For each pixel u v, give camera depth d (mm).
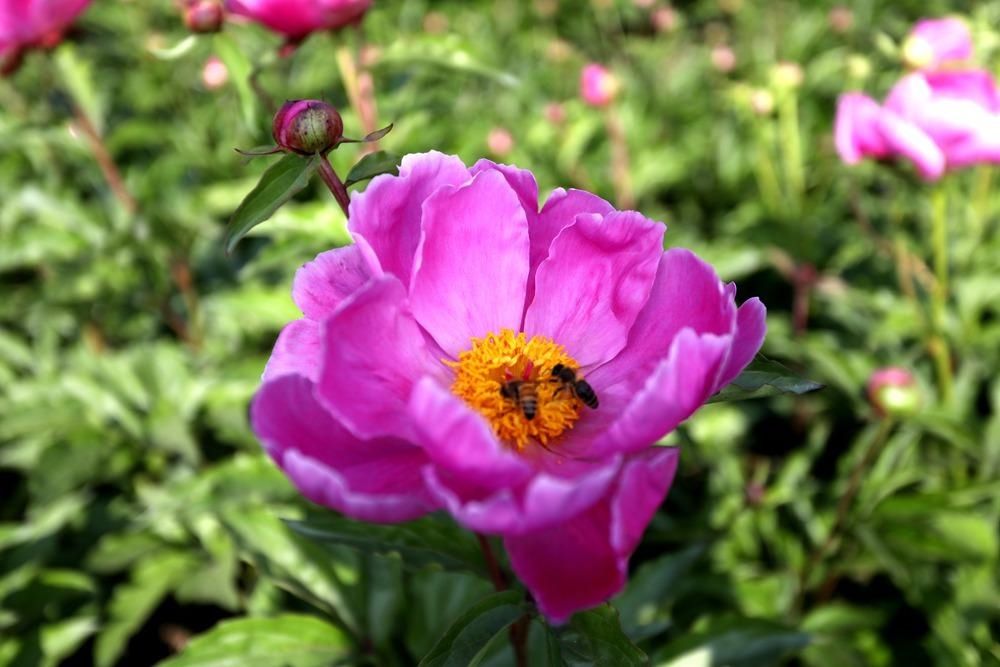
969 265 635
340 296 299
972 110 483
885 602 526
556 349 317
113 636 495
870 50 999
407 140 589
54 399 589
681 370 264
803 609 524
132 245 650
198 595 515
